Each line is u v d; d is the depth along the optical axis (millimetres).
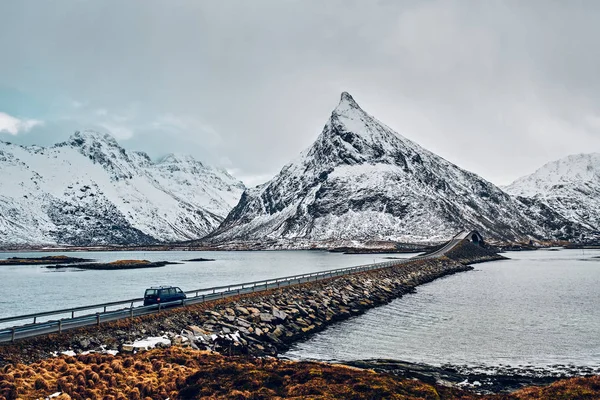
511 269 141500
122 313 40406
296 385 27000
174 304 45656
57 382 25672
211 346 39031
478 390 31969
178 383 27938
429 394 26672
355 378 28078
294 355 40969
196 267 165000
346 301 67125
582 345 44500
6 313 64812
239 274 127375
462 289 90062
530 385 33219
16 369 27141
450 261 150125
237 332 43781
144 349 34438
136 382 26984
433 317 59625
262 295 56344
